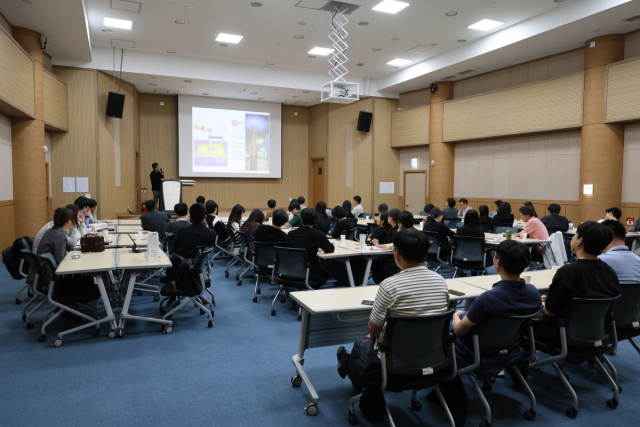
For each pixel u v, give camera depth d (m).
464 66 10.51
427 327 2.10
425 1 7.58
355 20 8.41
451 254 5.79
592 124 8.57
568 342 2.54
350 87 8.03
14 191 7.98
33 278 4.07
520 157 10.55
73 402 2.65
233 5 7.76
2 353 3.42
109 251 4.50
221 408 2.60
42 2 6.93
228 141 13.60
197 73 11.00
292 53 10.57
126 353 3.45
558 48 9.19
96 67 10.05
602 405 2.69
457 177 12.09
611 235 2.49
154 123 13.03
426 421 2.48
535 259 5.98
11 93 6.79
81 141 9.92
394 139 13.29
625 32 8.23
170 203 10.84
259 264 4.86
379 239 5.49
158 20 8.46
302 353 2.88
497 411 2.61
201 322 4.27
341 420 2.49
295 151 14.92
